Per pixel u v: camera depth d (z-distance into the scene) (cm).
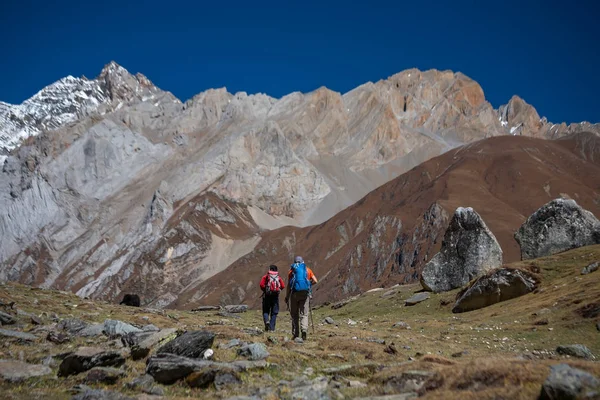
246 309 4403
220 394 916
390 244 19500
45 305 1995
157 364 999
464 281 3975
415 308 3847
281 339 1541
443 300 3744
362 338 1697
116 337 1368
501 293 3281
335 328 2369
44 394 864
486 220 18012
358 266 19238
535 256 3934
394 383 959
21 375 948
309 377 1066
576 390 646
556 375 678
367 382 1017
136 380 964
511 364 841
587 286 2708
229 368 1012
